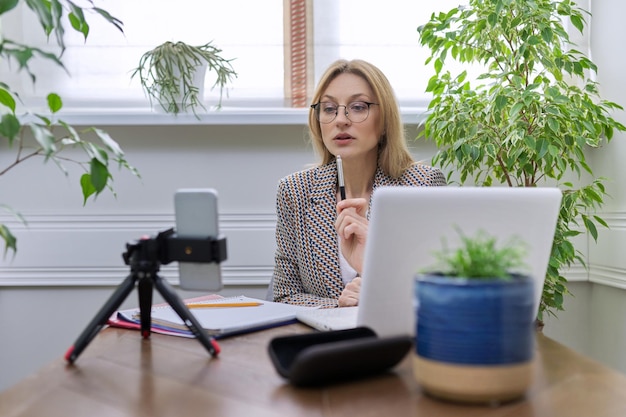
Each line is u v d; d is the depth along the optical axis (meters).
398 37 2.66
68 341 2.60
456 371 0.80
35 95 2.63
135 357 1.08
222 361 1.05
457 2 2.65
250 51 2.67
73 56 2.63
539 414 0.78
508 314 0.80
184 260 1.08
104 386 0.92
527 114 2.10
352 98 2.06
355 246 1.86
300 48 2.66
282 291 2.05
